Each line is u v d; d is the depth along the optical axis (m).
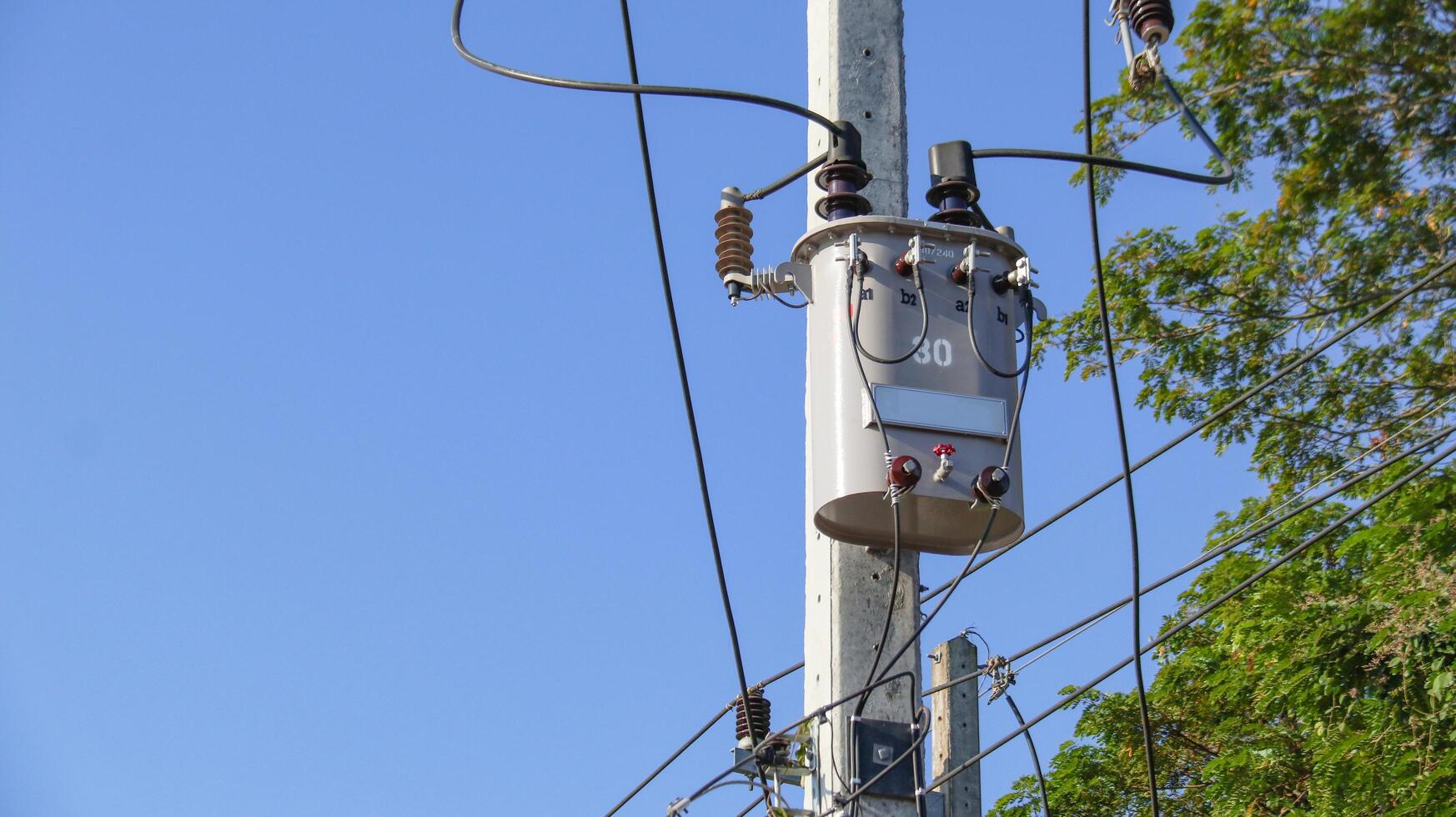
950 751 8.03
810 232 6.60
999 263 6.64
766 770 6.41
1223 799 11.75
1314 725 11.07
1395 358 12.63
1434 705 10.22
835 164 6.69
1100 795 14.09
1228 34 11.91
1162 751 14.16
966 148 6.82
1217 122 12.35
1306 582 11.94
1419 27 11.54
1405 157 12.00
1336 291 12.67
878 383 6.32
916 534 6.51
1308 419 12.98
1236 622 12.17
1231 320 13.10
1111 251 13.22
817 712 6.24
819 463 6.41
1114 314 13.31
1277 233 12.54
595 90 6.21
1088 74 5.40
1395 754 10.19
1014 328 6.62
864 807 6.12
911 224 6.55
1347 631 10.84
